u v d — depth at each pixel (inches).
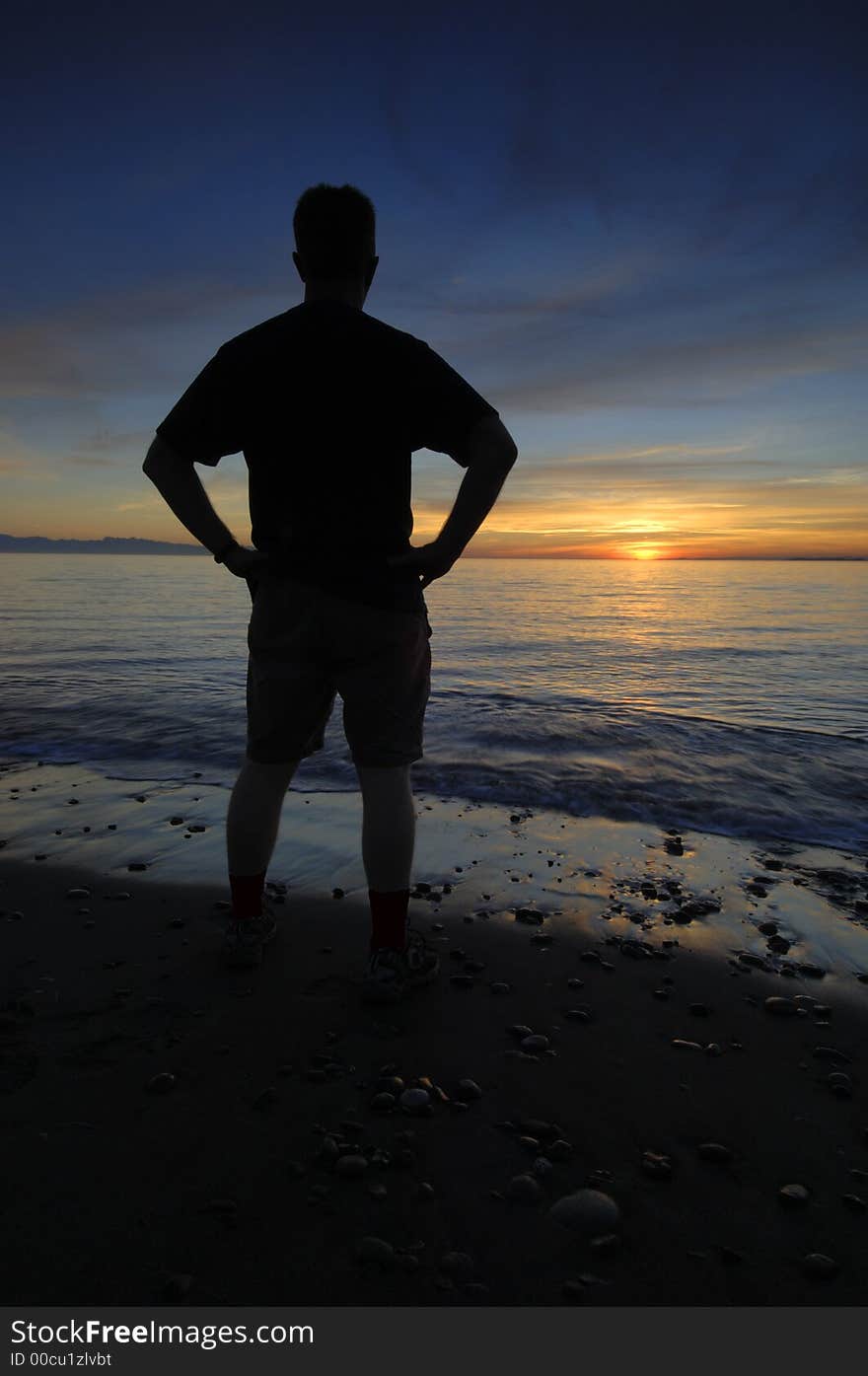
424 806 161.8
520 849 136.5
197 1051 71.3
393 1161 57.5
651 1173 57.2
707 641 523.5
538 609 933.8
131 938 97.2
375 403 75.7
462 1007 81.7
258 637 82.6
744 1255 49.8
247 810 86.7
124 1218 51.0
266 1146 58.7
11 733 224.4
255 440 79.3
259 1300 45.4
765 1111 65.2
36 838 138.6
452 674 349.7
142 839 137.7
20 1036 73.4
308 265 80.3
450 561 78.8
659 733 217.9
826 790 170.2
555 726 226.1
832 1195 55.3
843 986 88.9
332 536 77.8
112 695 276.8
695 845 139.3
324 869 123.9
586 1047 74.5
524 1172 56.9
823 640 532.4
